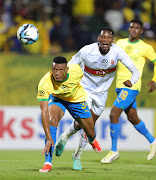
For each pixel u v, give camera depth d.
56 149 20.52
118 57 21.17
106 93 22.30
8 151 34.16
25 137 36.22
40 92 17.94
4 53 40.31
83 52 20.89
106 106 36.50
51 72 18.30
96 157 29.66
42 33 44.53
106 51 20.78
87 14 48.31
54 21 46.84
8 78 37.72
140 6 49.97
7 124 36.06
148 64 39.62
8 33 44.47
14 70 37.97
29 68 38.34
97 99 22.08
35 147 36.31
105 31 20.31
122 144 36.56
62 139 20.31
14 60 38.38
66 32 46.00
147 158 27.41
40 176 17.27
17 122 36.19
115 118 26.06
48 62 39.12
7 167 21.78
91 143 21.08
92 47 20.86
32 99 37.72
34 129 36.34
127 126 36.62
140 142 36.84
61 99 19.50
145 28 46.47
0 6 46.75
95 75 21.58
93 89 21.98
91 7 48.69
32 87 37.88
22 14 46.62
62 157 29.23
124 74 26.39
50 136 17.64
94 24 47.22
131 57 26.48
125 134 36.59
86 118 19.53
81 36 45.97
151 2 50.44
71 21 47.53
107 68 21.33
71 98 19.17
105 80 21.91
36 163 24.47
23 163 24.44
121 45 26.98
